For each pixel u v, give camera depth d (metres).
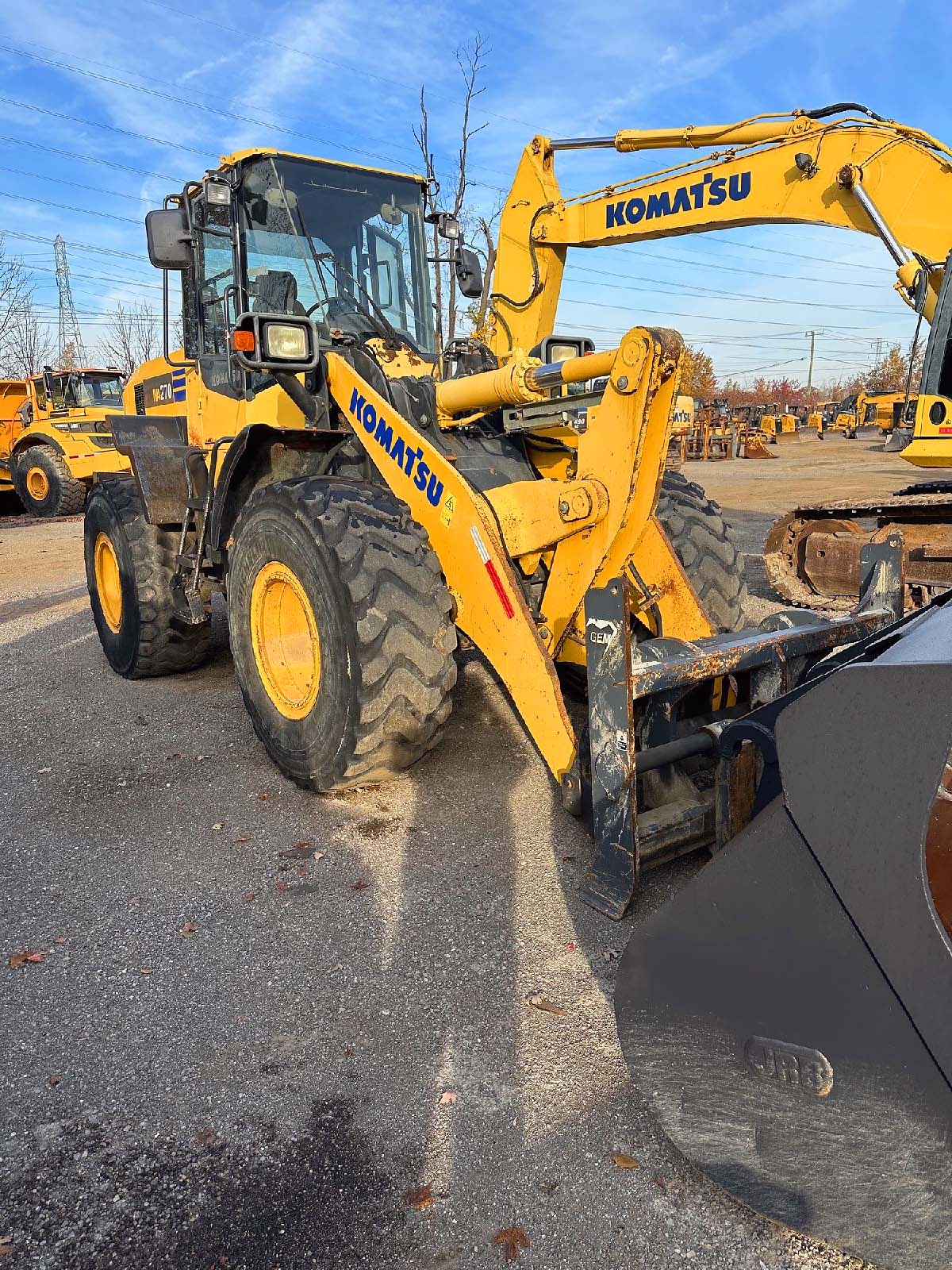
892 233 5.38
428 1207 1.83
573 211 6.33
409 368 4.56
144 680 5.68
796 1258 1.70
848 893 1.43
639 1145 1.97
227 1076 2.21
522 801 3.67
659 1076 1.76
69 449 15.62
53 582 9.50
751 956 1.58
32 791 3.97
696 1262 1.70
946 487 6.57
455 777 3.92
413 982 2.54
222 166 4.59
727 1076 1.66
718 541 4.05
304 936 2.79
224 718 4.86
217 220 4.75
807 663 3.18
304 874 3.16
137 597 5.29
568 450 4.29
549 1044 2.28
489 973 2.56
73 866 3.28
